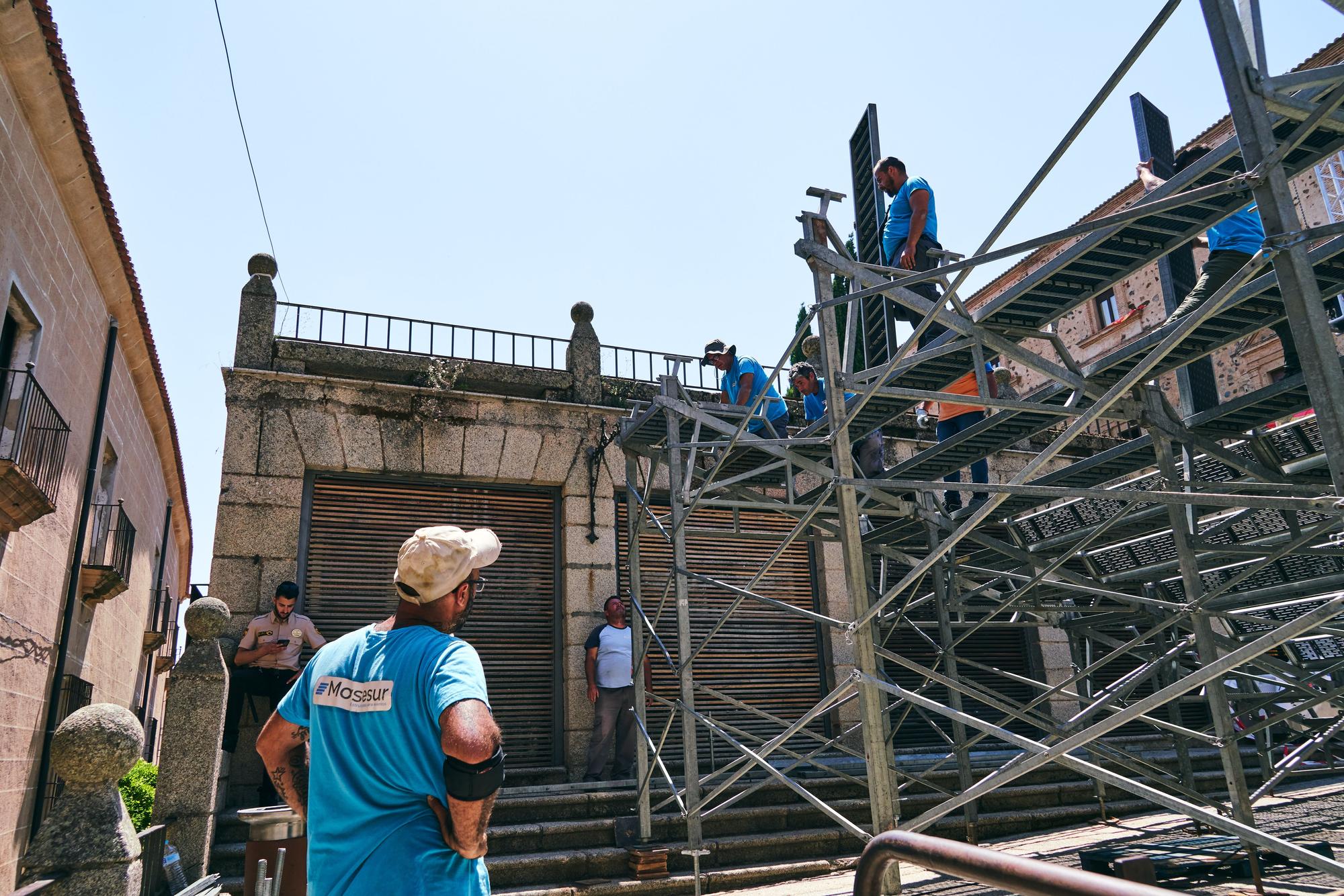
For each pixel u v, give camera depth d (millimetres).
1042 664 12234
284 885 4555
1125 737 11555
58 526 9492
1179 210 4594
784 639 11211
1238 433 6379
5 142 7406
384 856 1900
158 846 5016
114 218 9867
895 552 8719
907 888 5145
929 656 11945
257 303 10070
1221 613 6426
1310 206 12984
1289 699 7422
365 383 10055
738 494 9805
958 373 6223
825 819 8648
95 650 12203
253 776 8328
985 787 4465
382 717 2014
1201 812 3631
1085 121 3916
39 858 3281
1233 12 3455
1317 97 4000
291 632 8547
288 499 9492
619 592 10625
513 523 10570
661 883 7117
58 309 9086
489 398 10633
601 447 10820
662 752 10258
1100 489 4434
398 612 2324
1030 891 1349
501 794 8703
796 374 9617
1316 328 3170
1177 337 3859
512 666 10078
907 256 6145
